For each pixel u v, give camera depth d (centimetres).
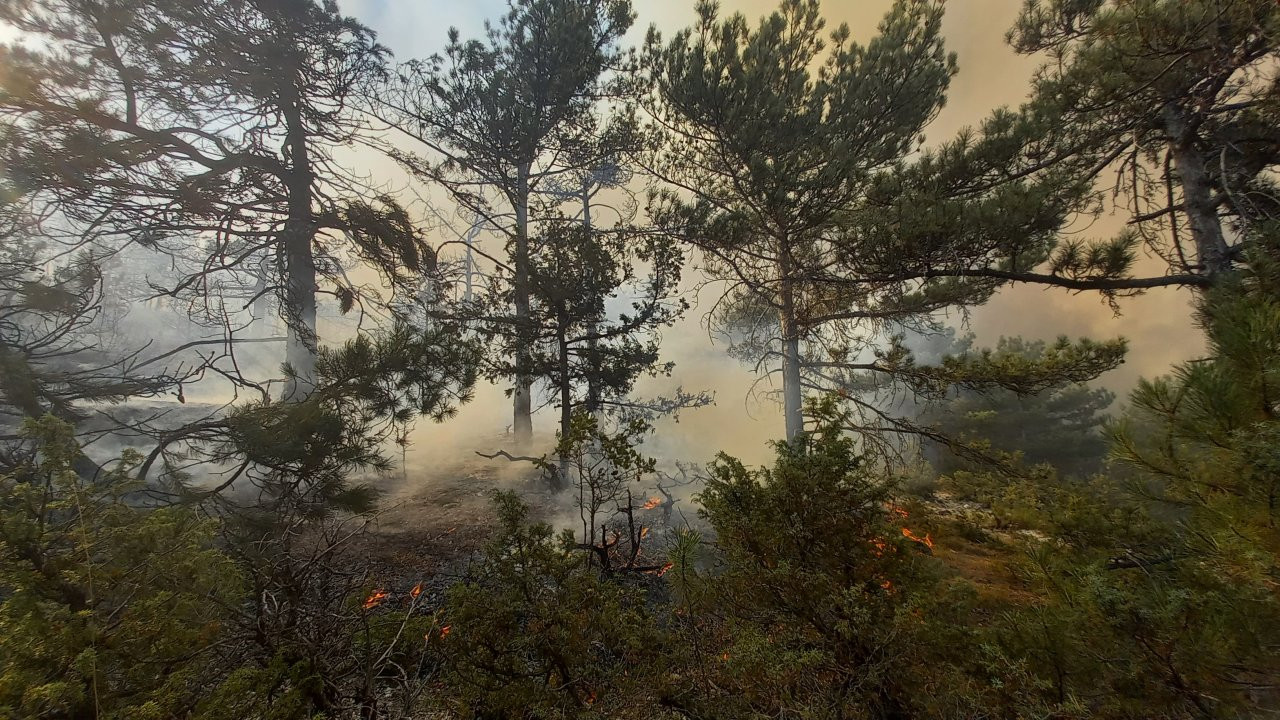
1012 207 606
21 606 208
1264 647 223
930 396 981
